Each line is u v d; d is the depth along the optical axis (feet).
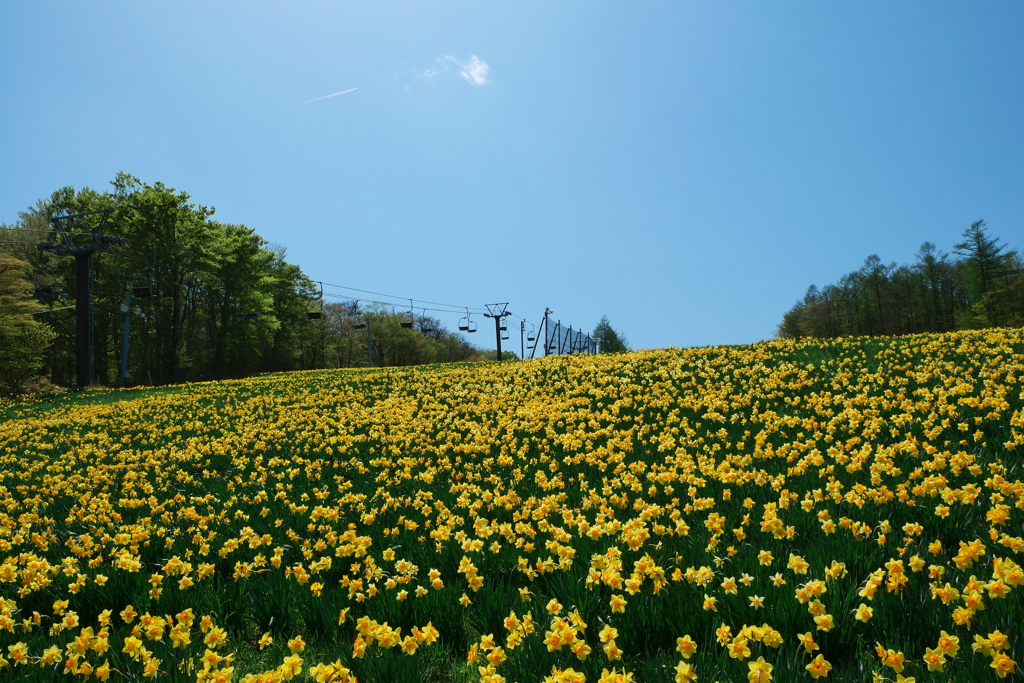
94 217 160.86
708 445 27.66
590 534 14.82
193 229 171.01
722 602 10.93
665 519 17.03
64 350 158.51
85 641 10.48
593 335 296.51
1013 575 9.51
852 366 45.47
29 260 157.38
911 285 257.34
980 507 14.60
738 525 16.15
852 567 12.05
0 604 12.69
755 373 48.14
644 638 10.52
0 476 35.99
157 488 30.19
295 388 79.82
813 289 322.34
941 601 10.02
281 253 217.56
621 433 31.12
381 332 268.62
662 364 62.23
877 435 24.68
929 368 37.93
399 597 12.28
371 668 9.93
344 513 21.76
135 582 14.96
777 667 8.58
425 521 19.66
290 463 34.35
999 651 8.13
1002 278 203.92
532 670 9.62
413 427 42.24
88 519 23.04
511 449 31.53
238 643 12.57
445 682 10.61
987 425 23.07
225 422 53.52
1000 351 40.78
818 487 18.69
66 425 57.93
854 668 8.91
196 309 182.19
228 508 24.20
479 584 12.88
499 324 203.00
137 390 96.89
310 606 12.96
